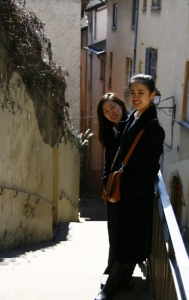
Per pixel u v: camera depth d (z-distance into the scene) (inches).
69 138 470.3
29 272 197.0
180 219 523.5
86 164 1063.0
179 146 511.8
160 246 136.5
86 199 887.7
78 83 606.2
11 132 265.3
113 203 147.5
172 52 539.2
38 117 323.9
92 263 230.2
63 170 445.7
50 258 242.1
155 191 152.4
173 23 534.0
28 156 306.2
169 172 557.3
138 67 706.2
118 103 155.2
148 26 652.1
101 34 1053.2
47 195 372.5
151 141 135.9
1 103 245.3
